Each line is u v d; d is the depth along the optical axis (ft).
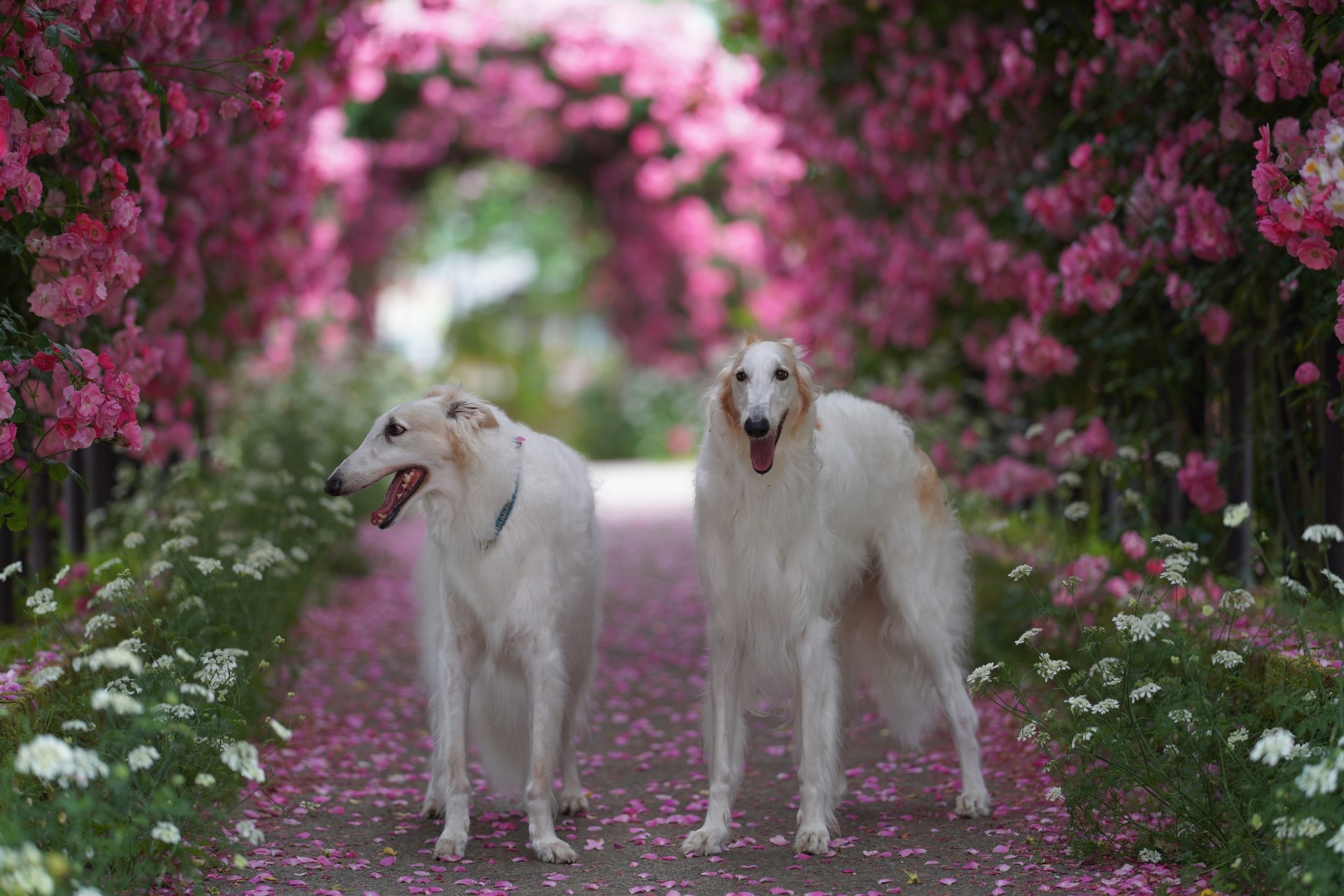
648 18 91.61
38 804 18.66
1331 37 24.26
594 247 164.76
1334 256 21.50
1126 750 21.75
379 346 92.38
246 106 28.12
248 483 42.88
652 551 69.51
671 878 21.80
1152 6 30.99
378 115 107.34
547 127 111.86
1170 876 20.53
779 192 65.77
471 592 23.43
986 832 24.06
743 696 24.18
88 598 31.83
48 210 24.12
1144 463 38.58
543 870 22.27
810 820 23.29
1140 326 37.52
